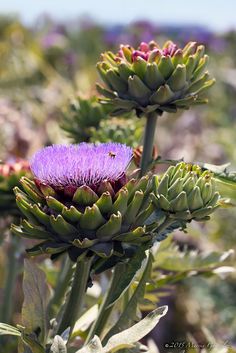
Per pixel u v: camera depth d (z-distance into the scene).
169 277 1.27
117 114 1.12
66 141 1.50
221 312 2.27
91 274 0.99
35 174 0.98
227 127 3.91
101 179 0.97
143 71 1.07
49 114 2.92
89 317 1.18
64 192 0.97
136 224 0.98
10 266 1.42
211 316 2.27
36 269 1.04
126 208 0.96
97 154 0.97
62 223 0.94
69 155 0.98
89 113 1.43
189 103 1.09
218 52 5.20
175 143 3.10
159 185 1.00
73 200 0.96
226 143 3.25
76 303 1.03
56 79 3.97
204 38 5.17
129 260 0.98
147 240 0.97
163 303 2.18
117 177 0.97
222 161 3.08
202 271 1.28
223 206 1.05
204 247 2.01
